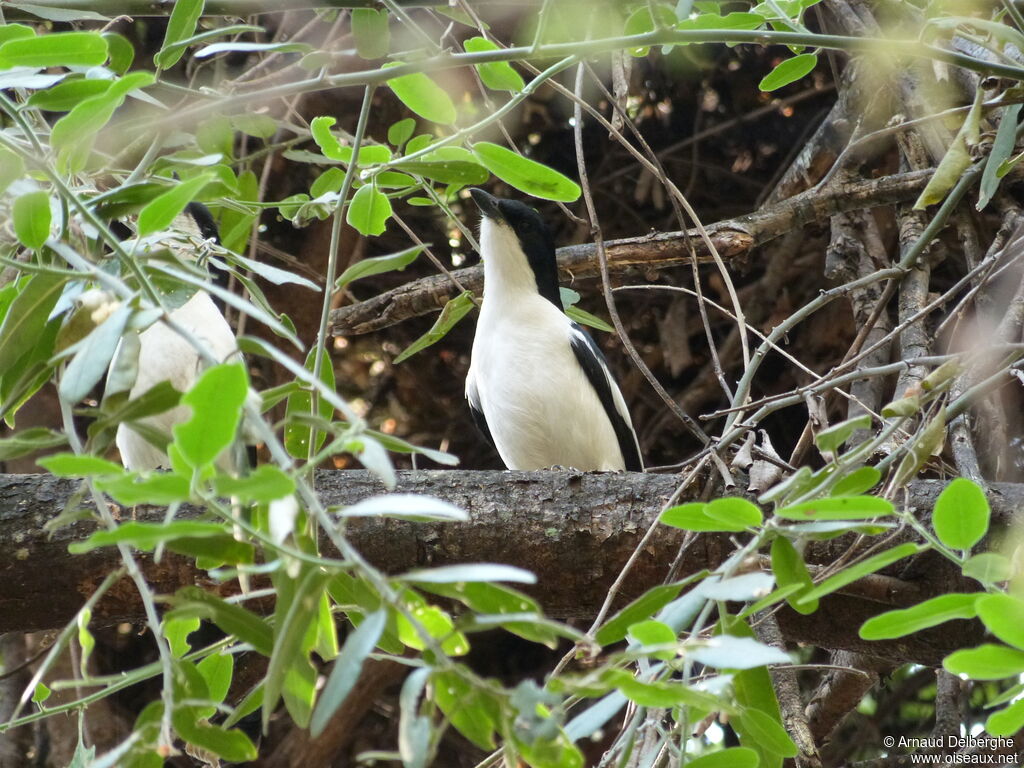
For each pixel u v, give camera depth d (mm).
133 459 8281
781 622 6691
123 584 6570
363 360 14117
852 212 11117
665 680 4137
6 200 5180
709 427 13789
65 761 12102
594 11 7410
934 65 8727
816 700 8617
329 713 3035
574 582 6742
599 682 3520
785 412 13539
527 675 14148
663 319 13617
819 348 13180
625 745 4215
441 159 6230
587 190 7949
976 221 10344
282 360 3590
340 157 6629
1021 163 9180
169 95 11992
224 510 3354
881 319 10578
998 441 8961
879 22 10648
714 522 4309
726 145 13500
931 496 6426
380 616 3227
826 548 6434
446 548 6668
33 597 6594
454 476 6879
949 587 6250
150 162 5938
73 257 4117
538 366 10328
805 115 13305
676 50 12352
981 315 9688
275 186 13000
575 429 10406
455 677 3328
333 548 6672
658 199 13141
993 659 3869
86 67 5129
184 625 5199
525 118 13203
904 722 12977
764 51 12883
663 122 13359
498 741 7688
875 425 9953
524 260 10672
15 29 5125
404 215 13328
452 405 14266
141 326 3867
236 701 8203
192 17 5898
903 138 10180
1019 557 4180
